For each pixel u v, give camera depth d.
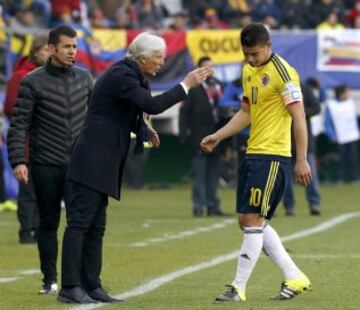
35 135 32.56
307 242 45.88
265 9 91.94
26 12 77.94
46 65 32.91
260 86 30.17
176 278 35.59
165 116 82.00
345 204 67.50
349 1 98.62
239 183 30.66
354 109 83.25
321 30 81.06
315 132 82.19
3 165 64.38
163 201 70.62
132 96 29.97
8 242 46.84
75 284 30.52
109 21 89.44
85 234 30.83
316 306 29.59
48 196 32.44
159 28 88.00
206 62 58.47
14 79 44.28
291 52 80.56
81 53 74.19
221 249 43.75
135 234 50.03
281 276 35.91
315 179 59.84
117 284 34.28
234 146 63.09
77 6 79.75
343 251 42.59
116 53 75.00
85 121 30.86
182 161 84.62
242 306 29.47
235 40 77.94
